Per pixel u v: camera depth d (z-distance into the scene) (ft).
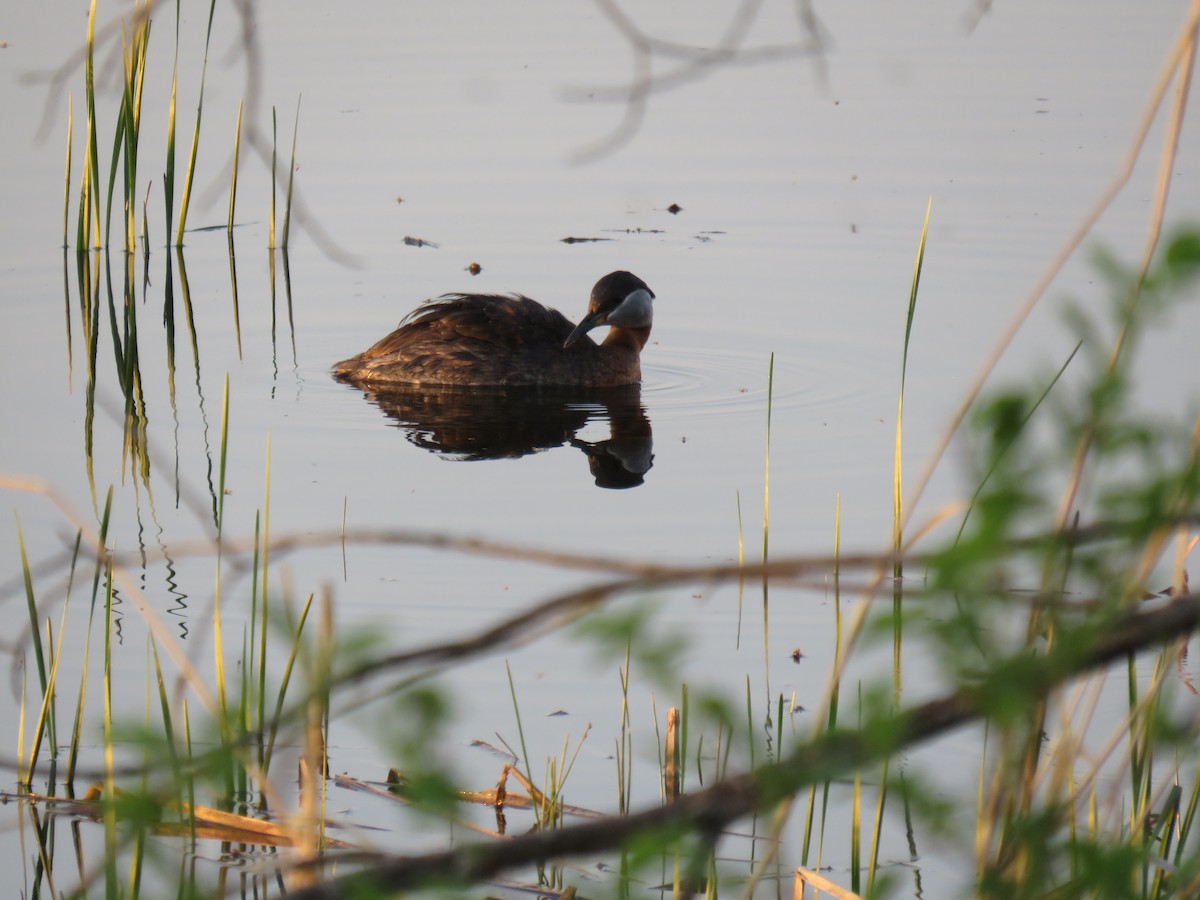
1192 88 98.68
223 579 44.37
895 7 120.57
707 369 67.05
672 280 76.43
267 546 17.83
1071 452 10.76
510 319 68.18
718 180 89.66
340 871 28.40
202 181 89.92
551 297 75.00
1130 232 76.28
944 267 75.25
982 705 10.34
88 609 42.09
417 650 10.49
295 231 84.53
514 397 65.67
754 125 98.07
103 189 88.38
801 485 52.29
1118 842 16.78
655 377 66.95
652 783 33.81
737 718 12.43
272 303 74.84
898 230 80.69
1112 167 86.63
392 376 66.33
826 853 31.19
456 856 10.70
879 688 10.46
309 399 63.41
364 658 10.80
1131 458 11.58
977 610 10.25
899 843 31.37
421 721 10.81
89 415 58.39
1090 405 10.74
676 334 70.85
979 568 9.87
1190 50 13.66
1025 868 13.62
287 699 34.12
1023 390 10.19
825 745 10.69
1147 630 10.59
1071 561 11.35
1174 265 10.44
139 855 20.92
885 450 55.57
